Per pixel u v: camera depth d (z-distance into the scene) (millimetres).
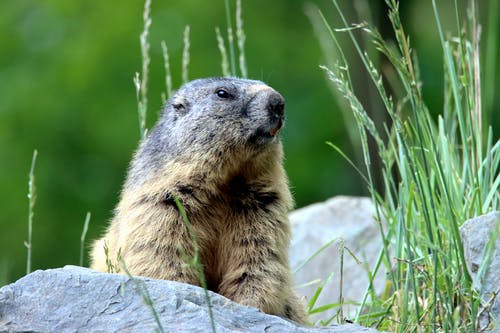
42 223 26141
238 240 10516
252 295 10234
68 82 27000
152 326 8102
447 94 11742
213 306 8555
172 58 26172
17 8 28906
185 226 10398
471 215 10328
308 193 25500
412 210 10664
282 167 11070
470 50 11594
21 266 26062
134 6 27781
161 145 11062
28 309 8398
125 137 26188
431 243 9523
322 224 14781
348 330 8641
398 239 10375
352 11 25203
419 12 26812
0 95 27359
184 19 27203
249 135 10648
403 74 10375
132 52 26812
